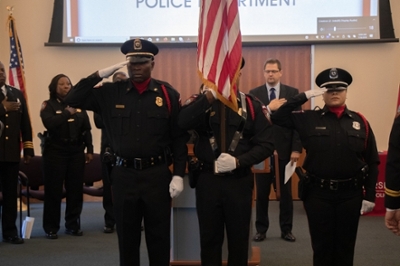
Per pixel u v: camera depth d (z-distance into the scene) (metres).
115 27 7.47
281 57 7.51
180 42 7.41
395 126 2.49
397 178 2.48
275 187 4.98
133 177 3.03
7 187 4.88
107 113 3.13
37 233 5.37
